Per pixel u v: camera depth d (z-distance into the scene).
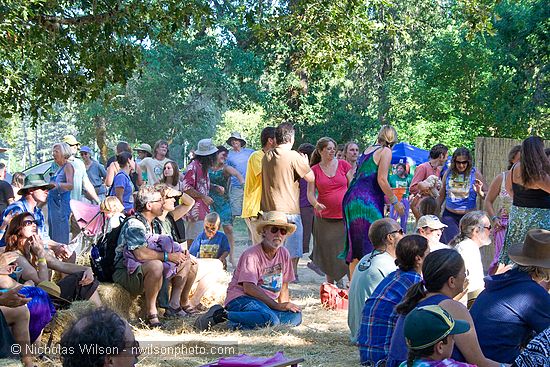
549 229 7.64
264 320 8.20
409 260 6.44
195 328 8.22
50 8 10.66
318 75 28.92
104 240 8.60
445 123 26.48
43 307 6.71
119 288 8.30
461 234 7.77
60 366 6.45
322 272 11.50
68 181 12.04
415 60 31.53
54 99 11.46
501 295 5.32
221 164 12.75
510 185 8.15
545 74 23.44
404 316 5.29
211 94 27.20
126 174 12.12
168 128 26.97
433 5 31.91
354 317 7.44
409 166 15.37
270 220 8.37
